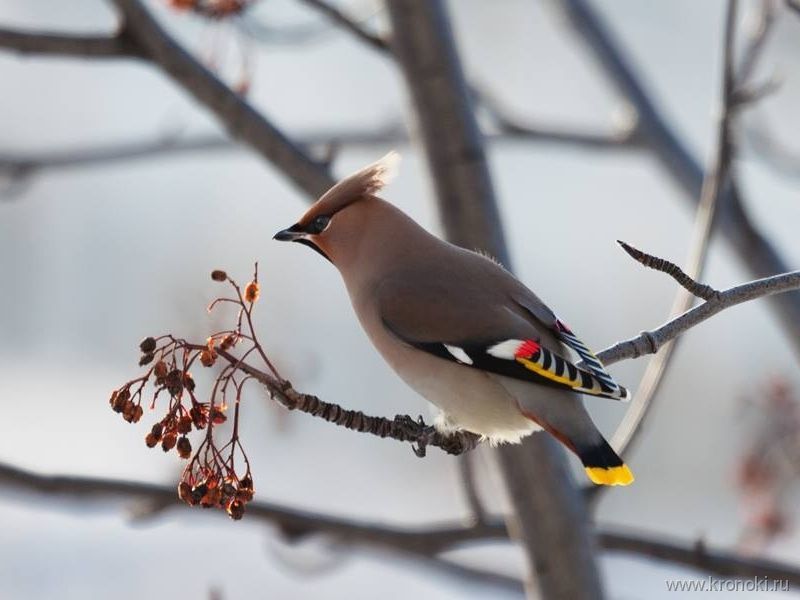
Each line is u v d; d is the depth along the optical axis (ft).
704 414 51.29
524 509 27.94
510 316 24.16
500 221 29.32
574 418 22.75
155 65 29.53
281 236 25.96
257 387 38.04
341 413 22.13
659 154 39.58
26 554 47.19
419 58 29.63
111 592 45.42
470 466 29.53
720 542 47.06
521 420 23.75
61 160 41.29
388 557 33.94
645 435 51.13
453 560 33.14
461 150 29.32
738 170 33.65
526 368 23.04
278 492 51.44
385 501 51.62
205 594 45.60
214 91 29.58
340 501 50.93
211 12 29.86
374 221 25.80
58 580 46.14
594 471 22.25
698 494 50.31
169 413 20.42
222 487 20.33
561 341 24.04
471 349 23.71
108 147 41.37
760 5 36.78
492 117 40.29
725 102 27.20
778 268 33.30
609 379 22.33
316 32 33.45
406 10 29.71
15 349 67.00
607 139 40.19
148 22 29.27
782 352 53.57
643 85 40.81
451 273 24.98
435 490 52.54
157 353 21.30
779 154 38.37
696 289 22.17
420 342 24.29
